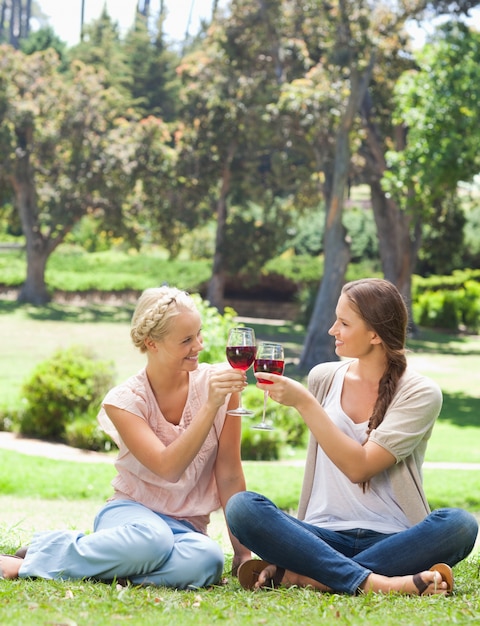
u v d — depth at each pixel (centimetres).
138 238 3369
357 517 359
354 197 5097
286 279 3656
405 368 365
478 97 1758
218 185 3338
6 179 3303
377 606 297
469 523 341
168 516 371
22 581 334
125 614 282
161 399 376
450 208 3014
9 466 925
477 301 3312
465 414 1652
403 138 2634
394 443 348
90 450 1131
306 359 2175
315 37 2391
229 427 378
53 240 3381
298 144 2405
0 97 3114
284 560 335
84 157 3178
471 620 279
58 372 1238
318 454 374
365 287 365
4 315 2986
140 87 5300
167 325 360
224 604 299
